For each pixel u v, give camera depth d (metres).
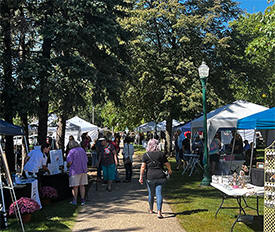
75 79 13.27
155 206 8.67
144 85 23.17
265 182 5.62
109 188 11.16
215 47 22.47
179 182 12.81
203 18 21.69
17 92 12.61
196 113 22.42
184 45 22.44
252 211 8.07
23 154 15.71
